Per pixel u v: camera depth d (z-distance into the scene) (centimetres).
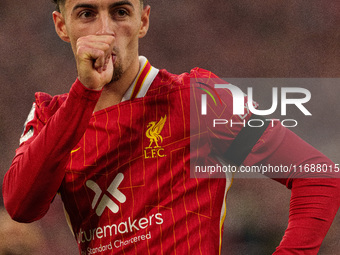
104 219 675
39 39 4412
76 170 680
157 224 663
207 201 684
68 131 606
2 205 2672
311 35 4675
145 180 671
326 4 4678
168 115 687
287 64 4634
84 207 686
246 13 4756
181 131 686
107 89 692
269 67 4641
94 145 679
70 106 601
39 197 644
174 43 4734
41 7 4466
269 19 4731
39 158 616
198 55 4722
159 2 4753
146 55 4700
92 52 582
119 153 677
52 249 2714
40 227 2756
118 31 649
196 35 4738
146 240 662
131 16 655
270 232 3142
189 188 677
